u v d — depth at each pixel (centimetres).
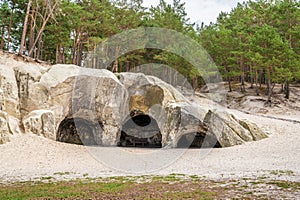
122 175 1014
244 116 2559
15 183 869
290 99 3431
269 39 3069
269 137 1936
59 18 2941
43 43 3659
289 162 1264
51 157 1380
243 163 1283
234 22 4494
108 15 2894
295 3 3606
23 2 2991
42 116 1738
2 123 1496
